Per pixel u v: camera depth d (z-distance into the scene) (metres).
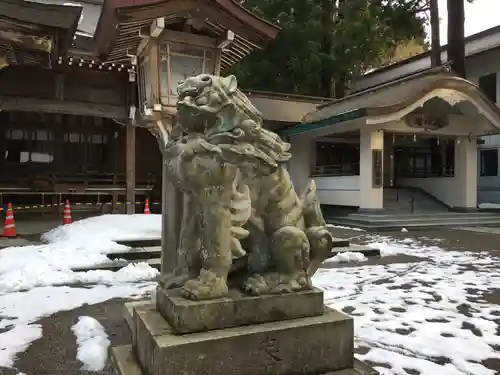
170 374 2.72
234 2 4.45
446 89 16.39
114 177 19.59
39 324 4.83
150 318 3.26
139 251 8.69
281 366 3.04
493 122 17.39
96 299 5.86
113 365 3.62
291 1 22.97
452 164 24.11
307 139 22.38
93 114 15.59
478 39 25.30
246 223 3.43
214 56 4.79
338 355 3.23
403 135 19.86
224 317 3.04
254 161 3.19
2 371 3.66
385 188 22.56
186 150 3.06
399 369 3.67
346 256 9.12
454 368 3.70
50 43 8.68
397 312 5.32
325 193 21.14
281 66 24.16
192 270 3.45
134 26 4.36
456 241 12.34
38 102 14.82
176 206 4.52
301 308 3.28
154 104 4.44
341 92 25.39
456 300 5.89
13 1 7.78
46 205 18.34
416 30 23.86
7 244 10.39
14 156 19.58
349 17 22.19
